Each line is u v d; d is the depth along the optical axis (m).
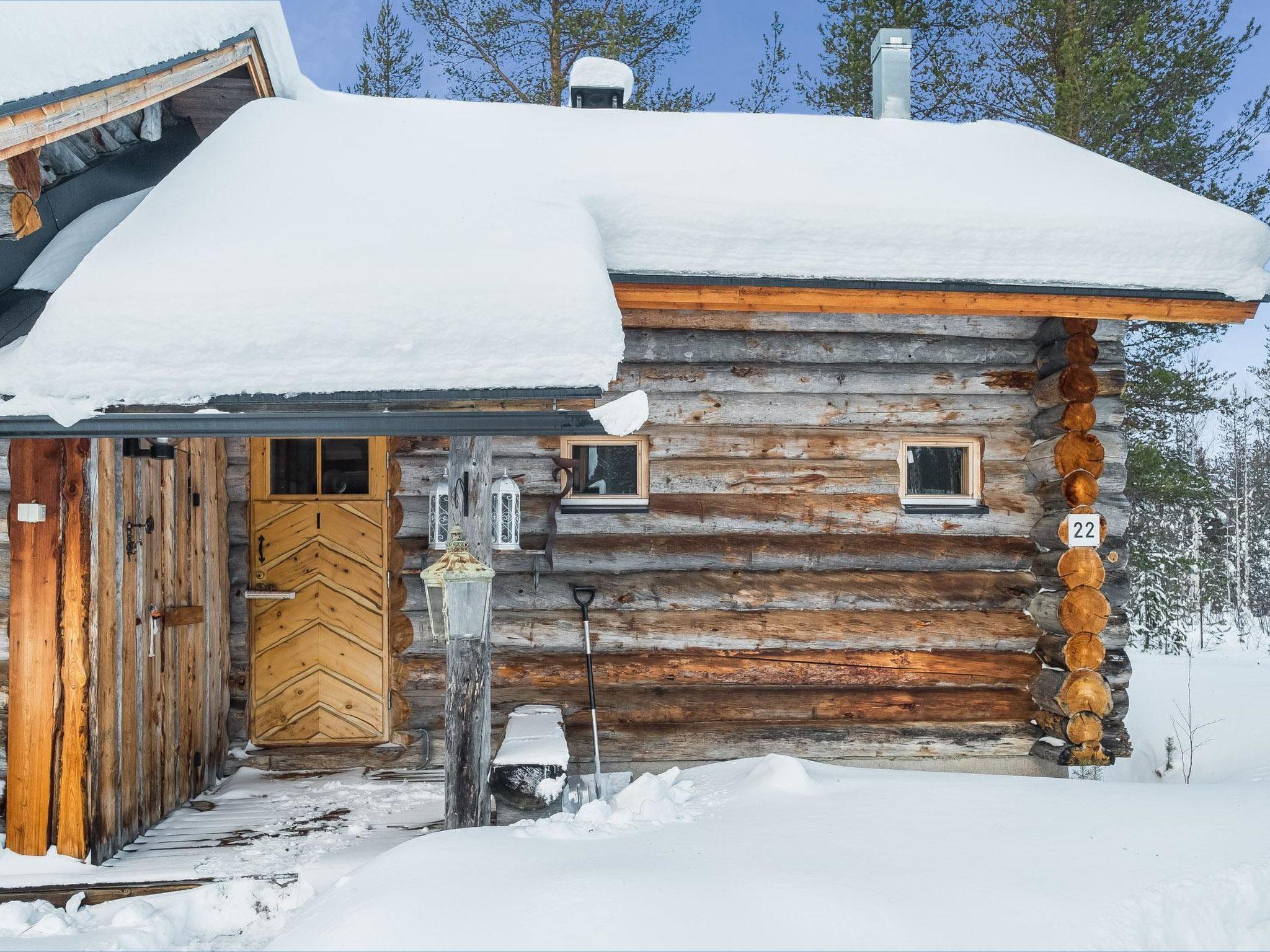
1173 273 5.71
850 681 6.02
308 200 5.05
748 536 6.08
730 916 3.15
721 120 7.62
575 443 6.17
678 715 5.94
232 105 6.55
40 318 4.13
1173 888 3.45
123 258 4.38
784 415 6.12
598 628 5.93
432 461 6.17
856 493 6.14
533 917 3.13
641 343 6.05
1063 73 13.88
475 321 4.17
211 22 5.18
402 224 4.81
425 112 7.32
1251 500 30.55
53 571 4.30
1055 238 5.68
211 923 3.98
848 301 5.57
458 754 4.50
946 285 5.52
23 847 4.30
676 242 5.45
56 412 3.96
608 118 7.52
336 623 6.31
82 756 4.29
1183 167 13.52
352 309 4.18
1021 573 6.24
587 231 4.96
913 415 6.18
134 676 4.73
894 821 4.22
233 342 4.11
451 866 3.60
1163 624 14.74
